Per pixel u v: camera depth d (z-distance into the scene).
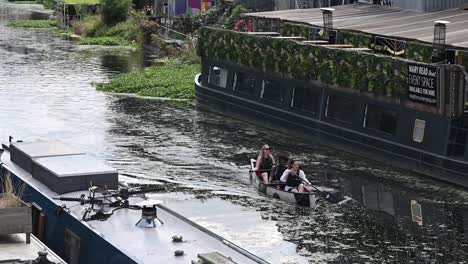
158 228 15.38
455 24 32.59
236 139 32.97
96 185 17.61
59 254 16.47
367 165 29.14
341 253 20.55
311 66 32.47
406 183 26.91
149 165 28.53
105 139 32.34
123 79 46.66
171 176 27.16
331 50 31.64
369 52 31.23
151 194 24.94
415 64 27.48
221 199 24.72
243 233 21.81
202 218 22.91
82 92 43.16
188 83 45.09
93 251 15.07
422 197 25.45
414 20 35.44
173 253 14.15
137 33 69.31
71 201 16.88
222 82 38.22
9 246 14.91
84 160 18.77
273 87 34.88
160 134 33.53
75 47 65.50
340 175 27.84
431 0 37.78
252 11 57.09
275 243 21.12
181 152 30.55
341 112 31.27
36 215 17.56
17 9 102.62
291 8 54.91
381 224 22.81
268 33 36.66
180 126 35.28
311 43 33.75
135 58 59.19
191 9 69.81
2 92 42.41
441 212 24.00
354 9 41.19
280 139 33.19
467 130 26.14
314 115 32.56
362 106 30.20
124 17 74.25
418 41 29.69
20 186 18.61
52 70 51.44
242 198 24.88
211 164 28.91
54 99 40.78
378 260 20.12
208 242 14.74
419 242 21.50
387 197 25.38
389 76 28.69
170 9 71.00
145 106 39.62
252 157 30.09
